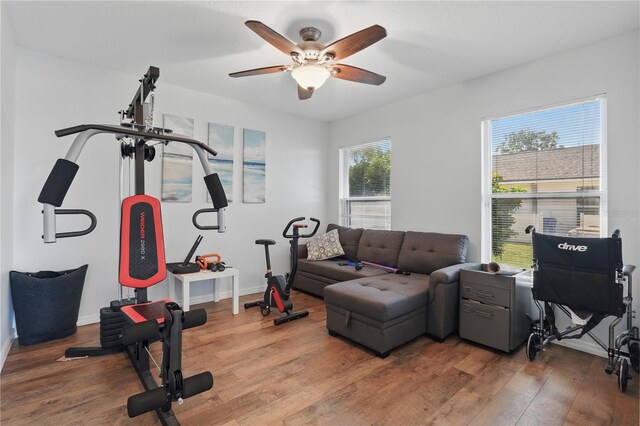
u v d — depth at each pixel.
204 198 3.77
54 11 2.21
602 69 2.50
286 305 3.20
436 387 2.02
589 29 2.35
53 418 1.71
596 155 2.59
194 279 3.14
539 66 2.84
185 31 2.45
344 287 2.79
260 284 4.25
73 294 2.76
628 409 1.81
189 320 1.69
